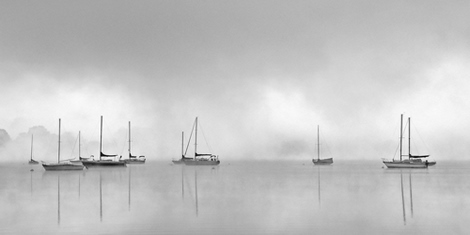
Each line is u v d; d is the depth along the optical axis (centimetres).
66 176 8475
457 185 5925
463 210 3441
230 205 3778
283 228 2756
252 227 2786
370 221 2972
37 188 5559
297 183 6419
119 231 2689
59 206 3753
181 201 4084
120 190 5253
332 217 3128
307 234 2588
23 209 3572
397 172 10319
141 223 2928
